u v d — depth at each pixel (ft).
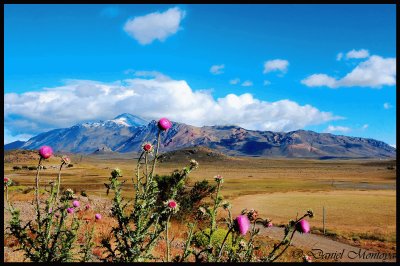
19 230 16.71
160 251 41.63
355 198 235.40
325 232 107.86
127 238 16.11
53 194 17.75
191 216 69.41
